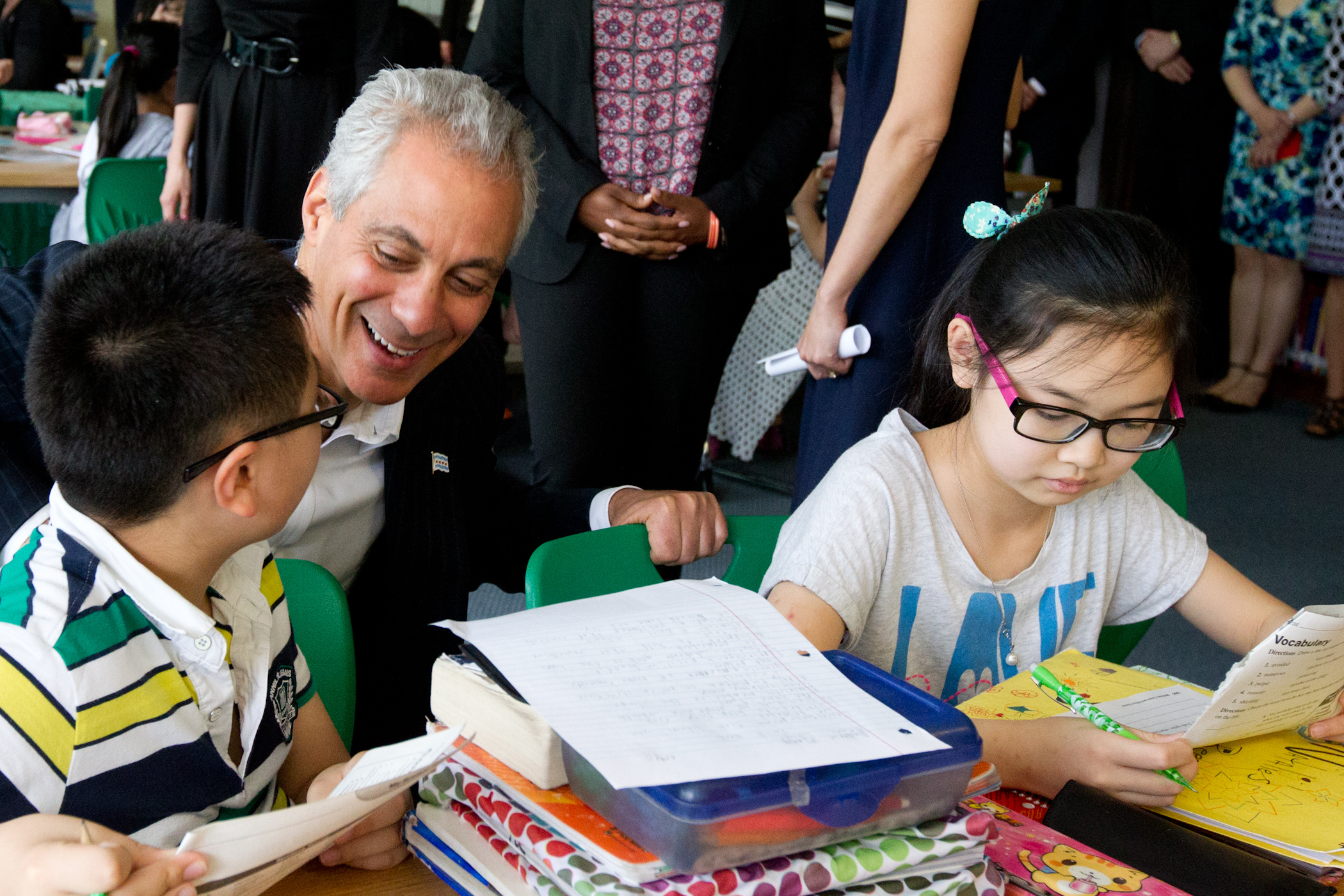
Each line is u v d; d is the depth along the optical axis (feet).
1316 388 17.17
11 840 2.04
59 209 13.26
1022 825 2.66
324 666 3.68
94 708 2.40
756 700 2.37
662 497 4.54
